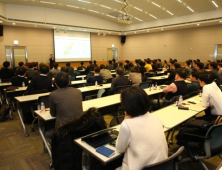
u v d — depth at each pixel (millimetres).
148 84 4574
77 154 1672
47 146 2516
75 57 13453
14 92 4211
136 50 16094
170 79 5809
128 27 14516
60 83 2191
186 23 11055
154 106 3791
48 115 2414
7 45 10719
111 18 13023
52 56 11898
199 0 8547
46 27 11445
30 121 3961
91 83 4816
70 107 2100
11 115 4332
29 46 11523
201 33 12102
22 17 9914
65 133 1608
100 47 15242
